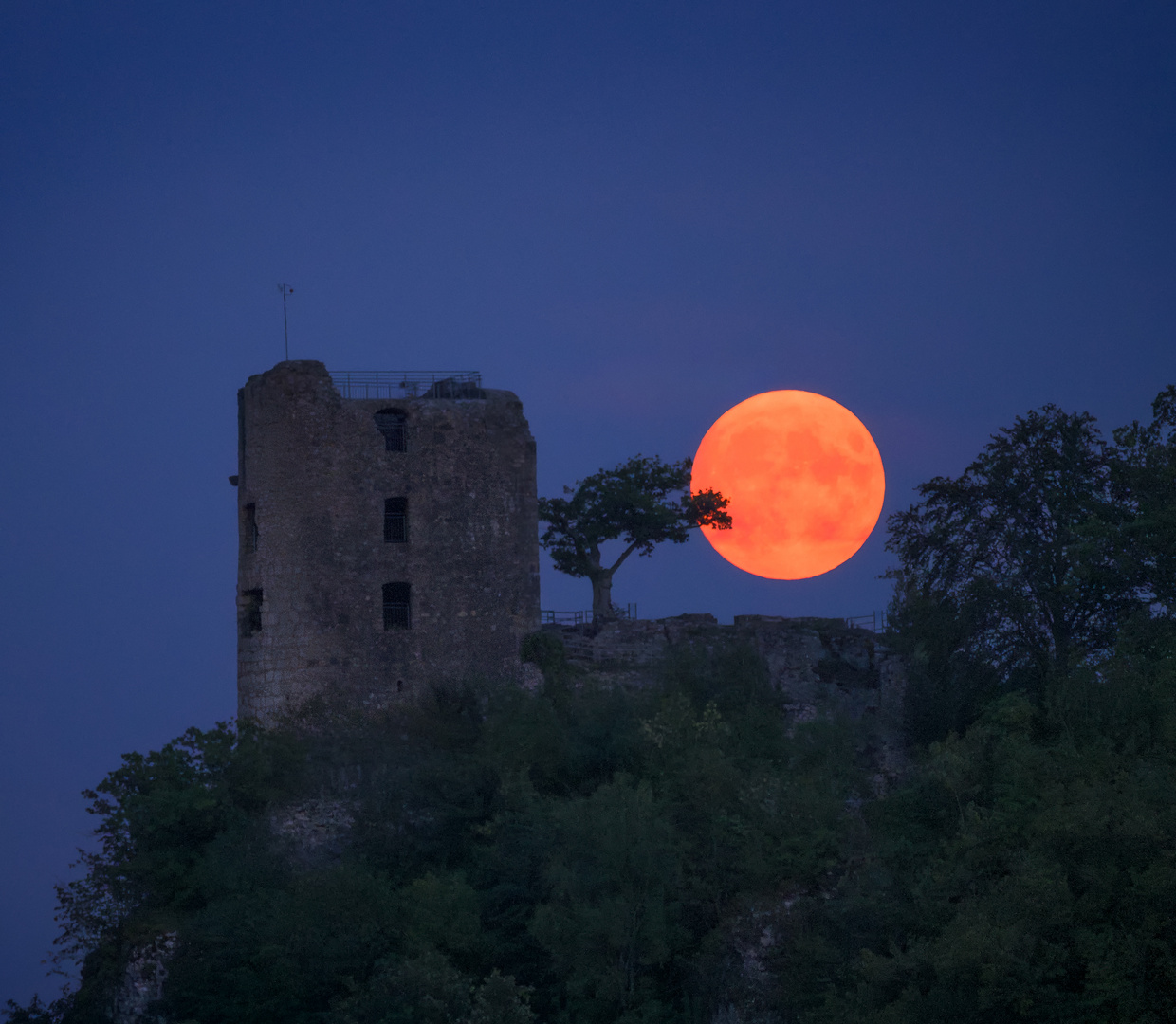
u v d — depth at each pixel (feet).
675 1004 553.64
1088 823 480.64
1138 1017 443.32
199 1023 571.69
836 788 620.08
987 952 457.68
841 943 528.22
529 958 584.81
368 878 593.42
